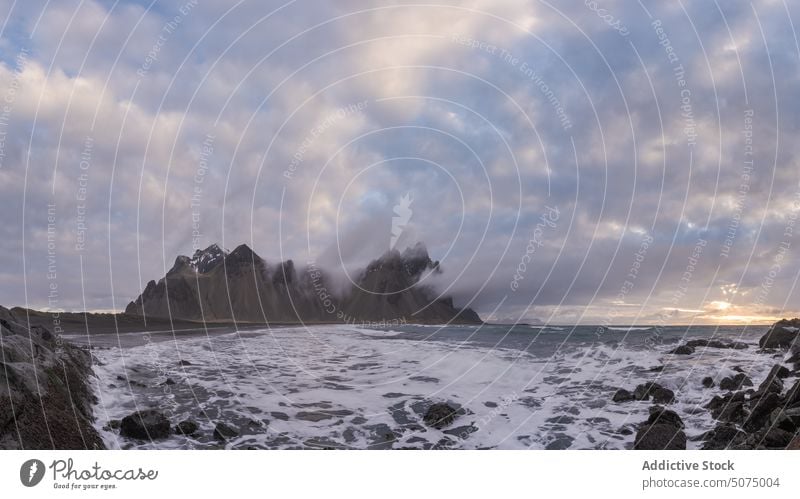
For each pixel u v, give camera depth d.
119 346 18.88
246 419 11.38
